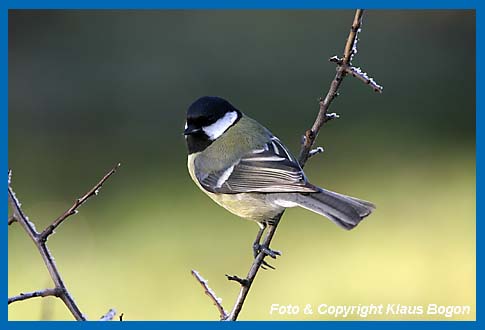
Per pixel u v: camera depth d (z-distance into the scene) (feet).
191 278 36.81
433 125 55.11
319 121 22.31
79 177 48.78
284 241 39.52
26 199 45.52
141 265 38.11
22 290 34.91
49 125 56.34
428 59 64.34
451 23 66.85
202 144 25.34
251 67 63.57
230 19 68.80
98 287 35.86
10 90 60.39
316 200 21.65
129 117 57.36
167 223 42.52
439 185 46.11
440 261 37.45
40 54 64.54
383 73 62.44
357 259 37.81
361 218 20.72
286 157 23.43
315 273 36.70
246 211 23.95
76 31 66.90
